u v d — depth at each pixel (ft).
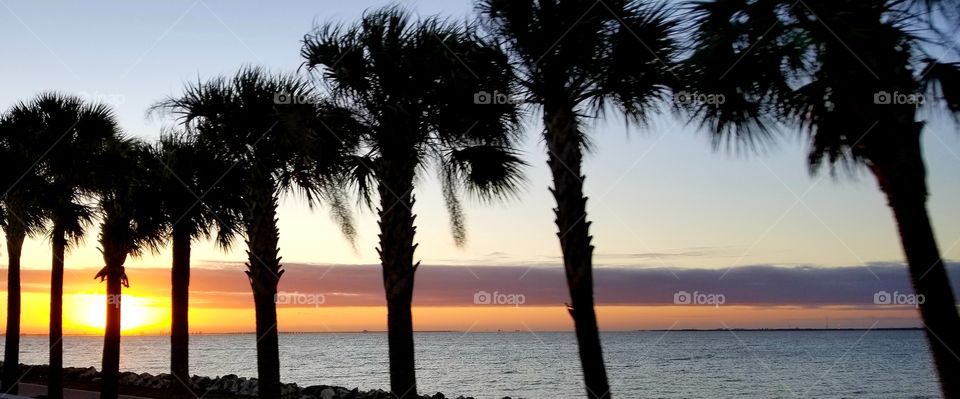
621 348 495.00
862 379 205.46
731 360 320.09
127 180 55.57
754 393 166.50
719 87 28.17
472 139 40.91
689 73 29.76
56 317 63.05
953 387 23.29
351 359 366.84
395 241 38.75
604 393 32.42
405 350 38.06
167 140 55.11
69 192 58.59
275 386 43.78
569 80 35.42
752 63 27.20
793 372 236.02
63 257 63.10
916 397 154.81
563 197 33.99
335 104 40.70
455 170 42.04
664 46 33.42
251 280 44.93
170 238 58.65
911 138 24.90
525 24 34.32
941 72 26.18
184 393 55.52
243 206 54.29
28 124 57.16
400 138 38.81
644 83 34.94
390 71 38.58
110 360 55.93
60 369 62.80
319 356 407.85
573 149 34.37
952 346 23.44
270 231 45.24
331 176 42.06
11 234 62.49
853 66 25.26
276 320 44.80
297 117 40.55
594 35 33.83
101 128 57.41
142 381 78.64
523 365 285.64
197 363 334.24
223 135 46.50
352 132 40.60
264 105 45.14
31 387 75.05
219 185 54.44
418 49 38.40
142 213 55.26
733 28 27.35
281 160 45.93
